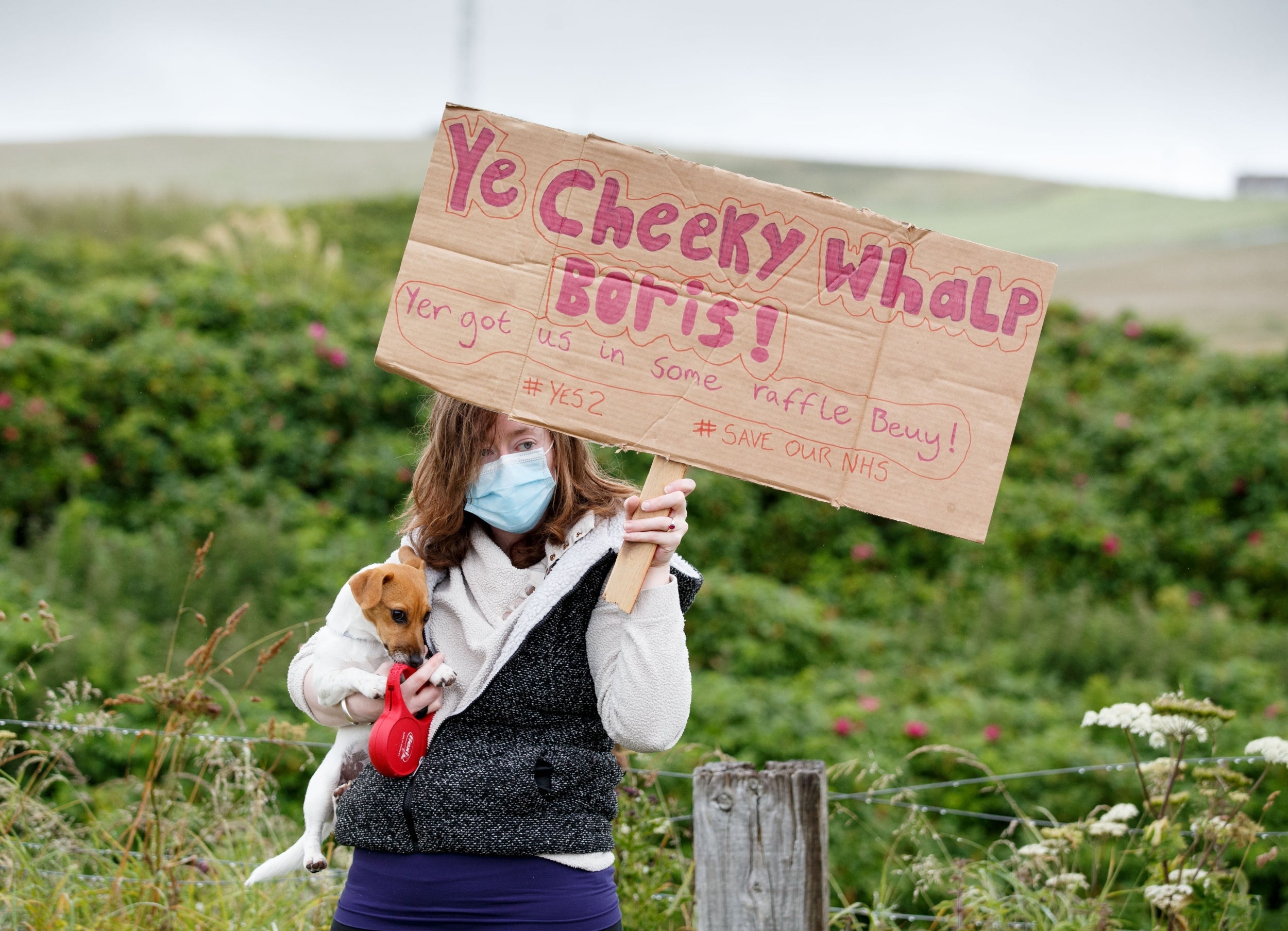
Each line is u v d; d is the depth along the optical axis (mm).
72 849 4742
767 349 2891
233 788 5105
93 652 6902
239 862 4773
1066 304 16625
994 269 2910
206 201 20016
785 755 7012
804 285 2902
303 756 6227
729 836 3477
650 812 5031
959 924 4465
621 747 4750
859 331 2906
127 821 5031
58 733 5598
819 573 11672
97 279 14195
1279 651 9953
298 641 7547
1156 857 4785
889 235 2906
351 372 12039
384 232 19297
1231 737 7230
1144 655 9328
